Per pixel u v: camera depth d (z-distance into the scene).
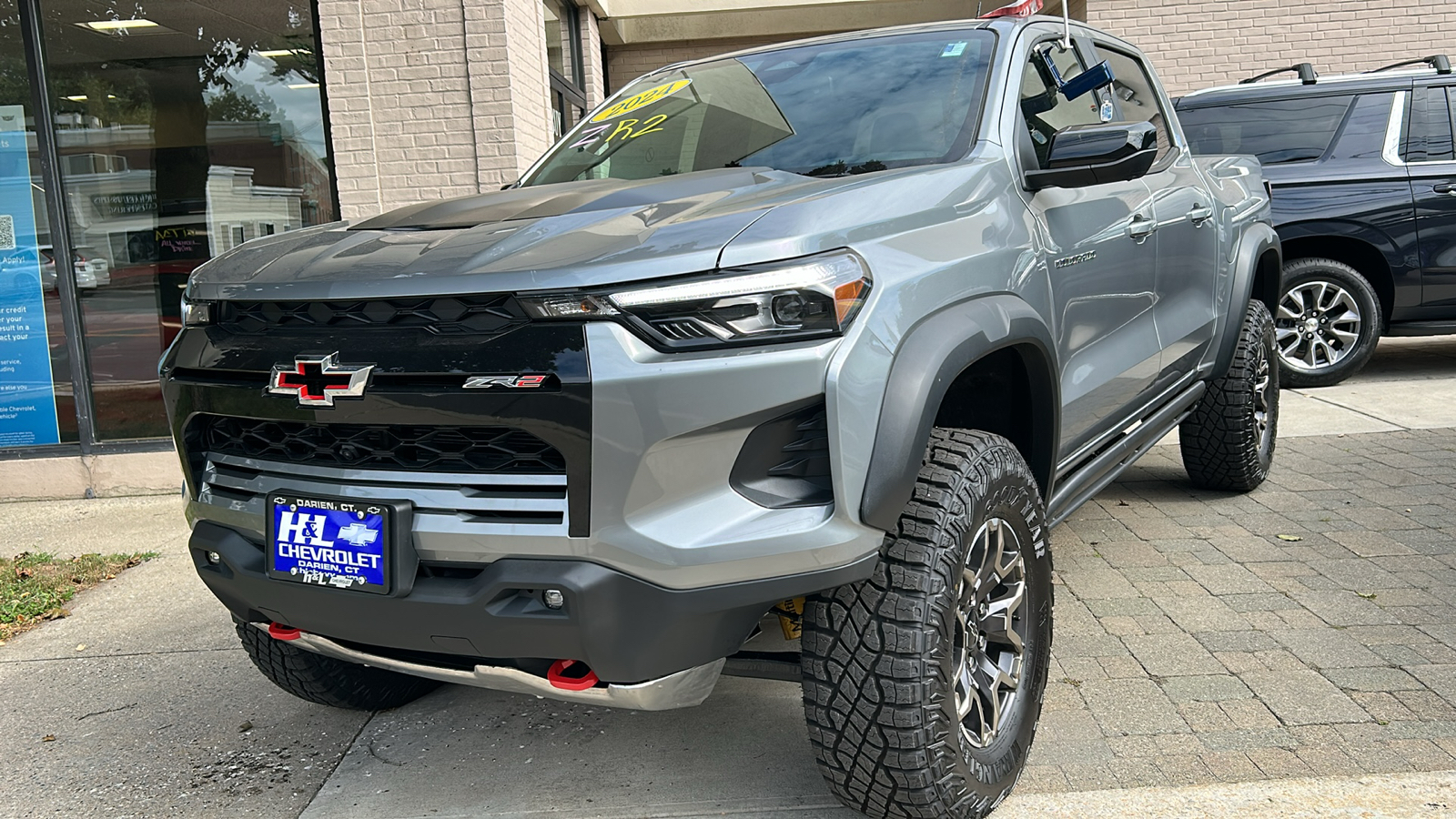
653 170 2.90
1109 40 3.73
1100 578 3.61
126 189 6.14
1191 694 2.73
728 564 1.83
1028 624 2.38
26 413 6.07
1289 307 6.66
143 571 4.45
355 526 1.98
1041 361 2.41
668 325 1.80
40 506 5.80
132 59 6.13
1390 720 2.54
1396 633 3.02
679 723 2.79
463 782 2.56
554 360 1.79
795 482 1.90
